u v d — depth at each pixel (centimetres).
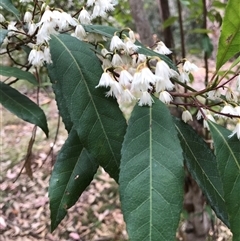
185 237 41
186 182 37
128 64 15
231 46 13
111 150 13
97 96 14
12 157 80
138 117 13
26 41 17
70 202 15
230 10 12
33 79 21
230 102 14
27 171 23
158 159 12
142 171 12
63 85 13
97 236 60
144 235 11
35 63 15
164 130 13
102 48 16
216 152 13
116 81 14
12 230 62
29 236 61
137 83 13
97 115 13
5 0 18
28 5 24
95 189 70
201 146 15
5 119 95
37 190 71
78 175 15
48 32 14
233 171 13
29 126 92
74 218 64
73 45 14
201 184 14
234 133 13
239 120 14
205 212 40
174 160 12
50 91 77
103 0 16
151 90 14
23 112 19
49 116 91
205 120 14
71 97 13
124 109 73
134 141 13
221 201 14
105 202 68
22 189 71
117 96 14
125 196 12
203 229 39
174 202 12
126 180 12
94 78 14
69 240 60
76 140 15
